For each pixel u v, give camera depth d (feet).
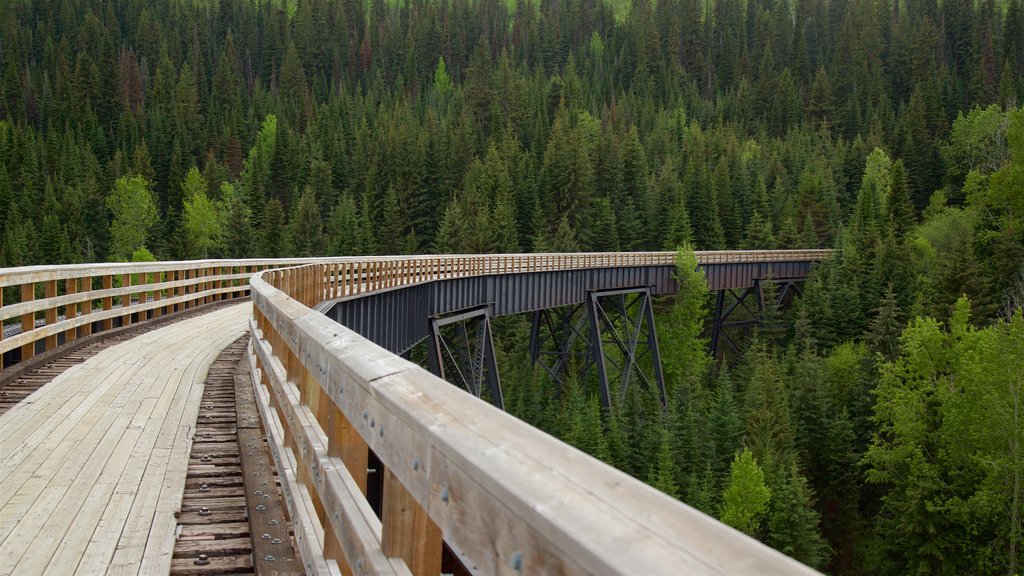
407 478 6.80
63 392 32.27
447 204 311.47
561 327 164.35
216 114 498.28
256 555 14.79
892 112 486.38
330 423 11.56
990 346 103.40
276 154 393.50
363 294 73.51
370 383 8.04
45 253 274.36
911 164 352.90
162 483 20.27
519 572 4.33
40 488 19.79
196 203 342.23
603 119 480.64
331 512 10.75
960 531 104.53
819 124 509.35
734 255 212.23
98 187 357.00
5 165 369.30
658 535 3.55
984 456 99.14
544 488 4.29
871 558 119.65
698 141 410.31
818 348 211.61
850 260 230.07
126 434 25.40
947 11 628.28
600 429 145.89
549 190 307.99
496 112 411.54
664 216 312.50
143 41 627.87
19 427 26.22
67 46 593.83
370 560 8.10
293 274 53.47
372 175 329.11
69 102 491.72
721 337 261.24
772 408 143.95
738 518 114.93
